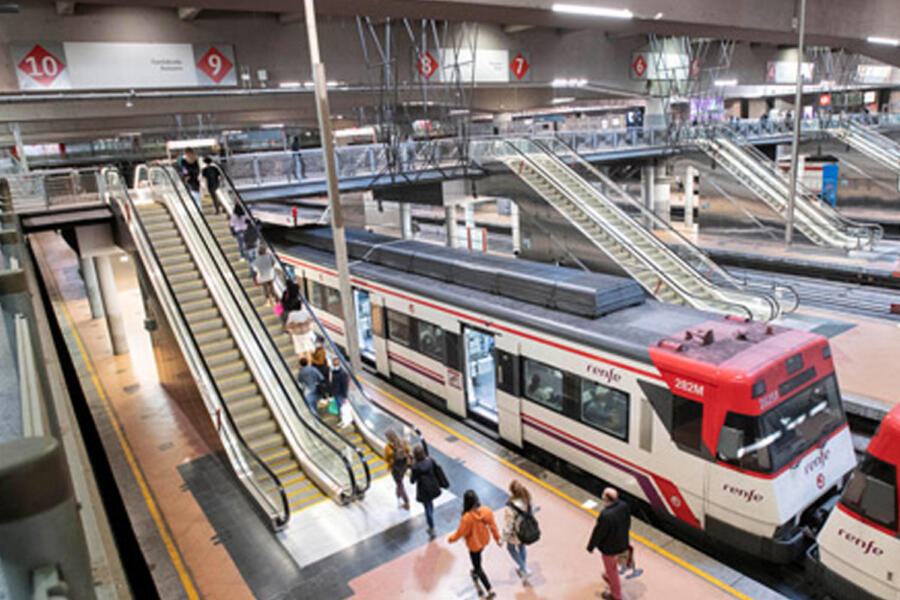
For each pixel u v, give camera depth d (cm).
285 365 1345
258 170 2141
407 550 1004
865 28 3697
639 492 1027
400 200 2814
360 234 2084
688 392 915
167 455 1419
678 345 958
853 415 1350
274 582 956
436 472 1016
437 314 1442
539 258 2483
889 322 1886
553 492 1139
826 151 3759
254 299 1570
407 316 1559
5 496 145
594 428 1084
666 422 954
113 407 1745
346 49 2767
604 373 1045
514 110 4581
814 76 4759
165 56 2330
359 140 3716
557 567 932
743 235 3194
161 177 1839
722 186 3272
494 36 3178
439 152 2597
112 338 2214
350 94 3052
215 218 1780
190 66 2384
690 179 3672
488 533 852
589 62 3534
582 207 2273
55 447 157
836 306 2092
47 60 2119
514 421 1262
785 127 3859
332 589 927
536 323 1171
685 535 1002
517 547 884
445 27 2698
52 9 2111
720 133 3466
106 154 4069
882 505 746
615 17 2627
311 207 3178
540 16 2528
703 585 879
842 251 2666
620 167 3800
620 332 1064
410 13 2308
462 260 1520
